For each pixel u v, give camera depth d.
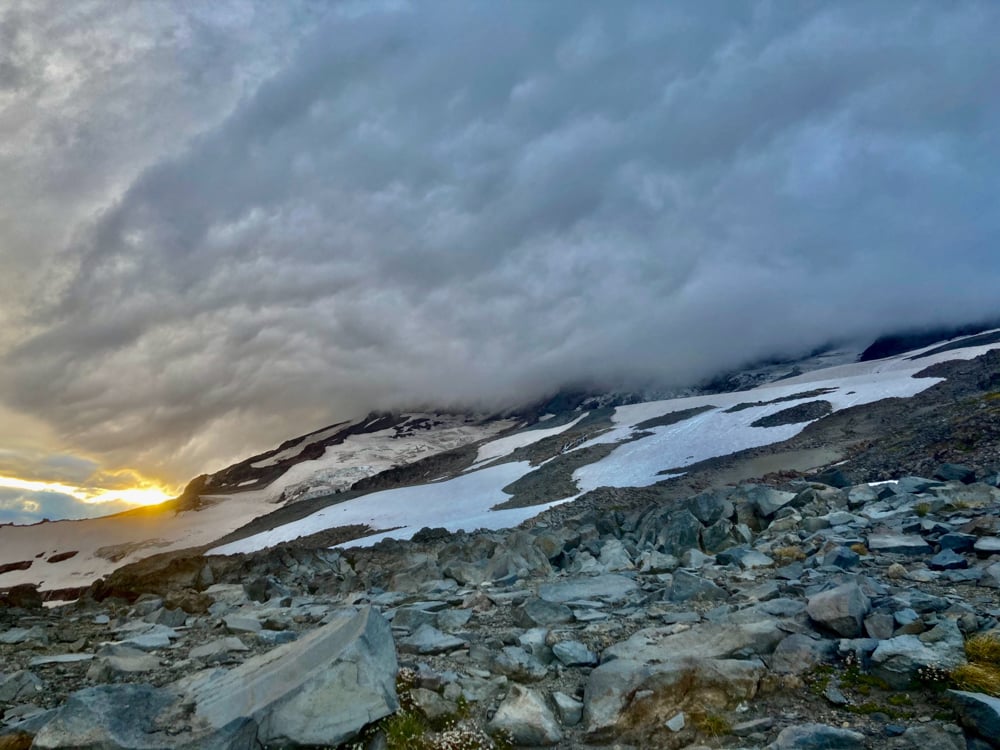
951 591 11.80
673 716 8.42
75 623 17.61
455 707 8.84
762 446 96.69
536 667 10.39
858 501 22.02
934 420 75.81
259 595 21.75
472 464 179.00
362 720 8.07
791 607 11.45
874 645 9.26
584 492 95.56
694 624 11.66
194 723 7.70
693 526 22.30
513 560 22.08
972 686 7.89
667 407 169.12
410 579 22.44
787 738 7.57
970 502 18.77
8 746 8.04
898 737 7.47
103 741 7.14
